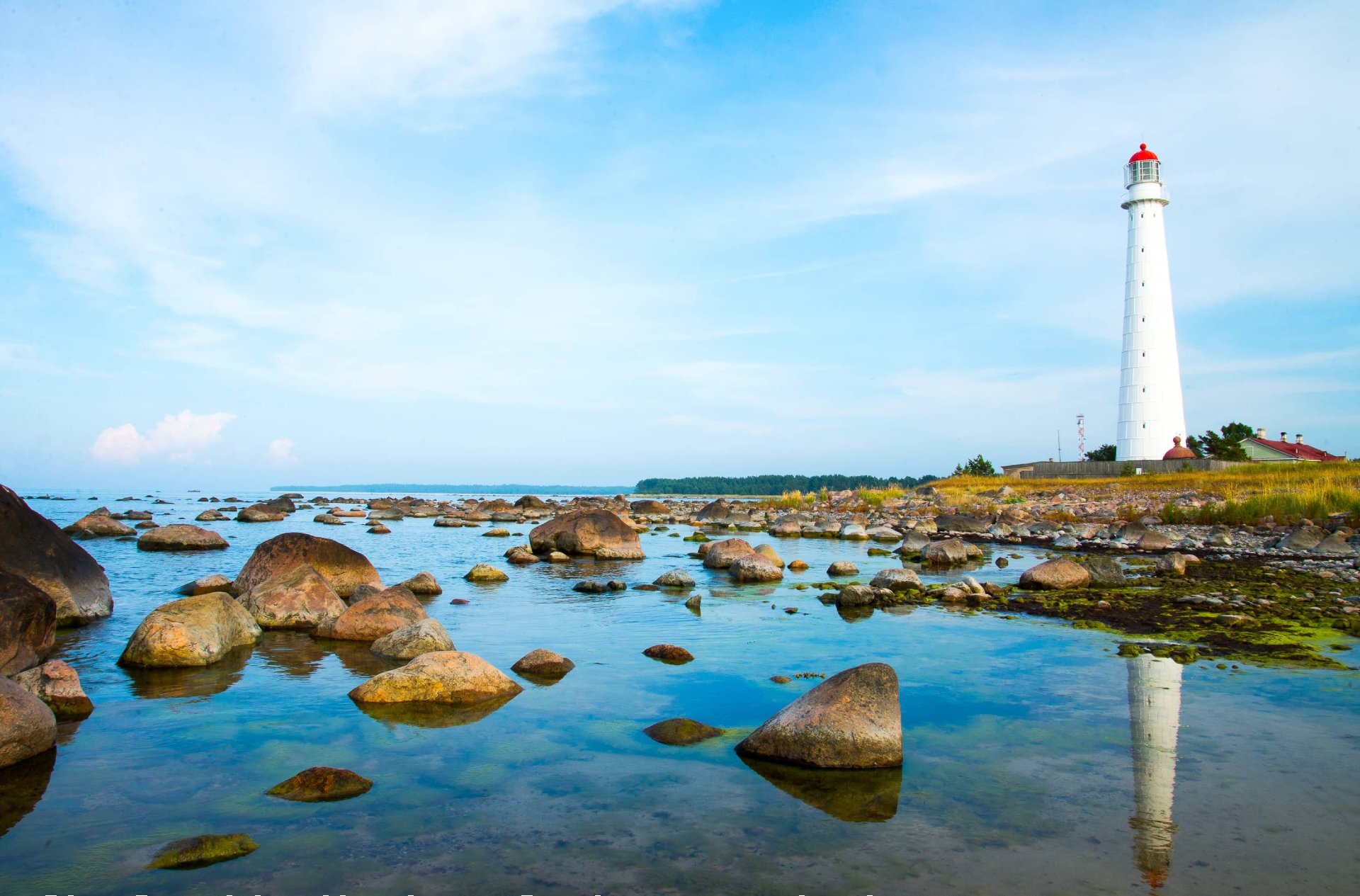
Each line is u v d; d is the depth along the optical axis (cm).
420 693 857
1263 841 530
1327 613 1357
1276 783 632
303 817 566
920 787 629
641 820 565
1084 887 470
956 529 3325
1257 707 839
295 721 787
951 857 509
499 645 1143
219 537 2666
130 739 734
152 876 479
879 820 567
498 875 484
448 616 1377
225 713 812
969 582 1630
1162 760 686
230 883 473
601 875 483
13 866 492
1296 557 2250
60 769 657
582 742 732
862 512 4412
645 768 670
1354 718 802
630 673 991
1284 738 742
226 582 1581
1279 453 7600
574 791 618
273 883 473
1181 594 1595
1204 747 718
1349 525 2762
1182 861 503
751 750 704
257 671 988
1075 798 604
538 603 1523
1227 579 1797
